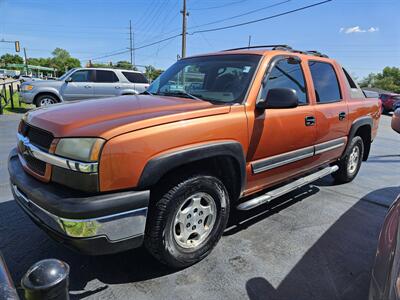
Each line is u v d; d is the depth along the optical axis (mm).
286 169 3406
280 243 3092
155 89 3605
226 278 2521
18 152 2770
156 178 2145
